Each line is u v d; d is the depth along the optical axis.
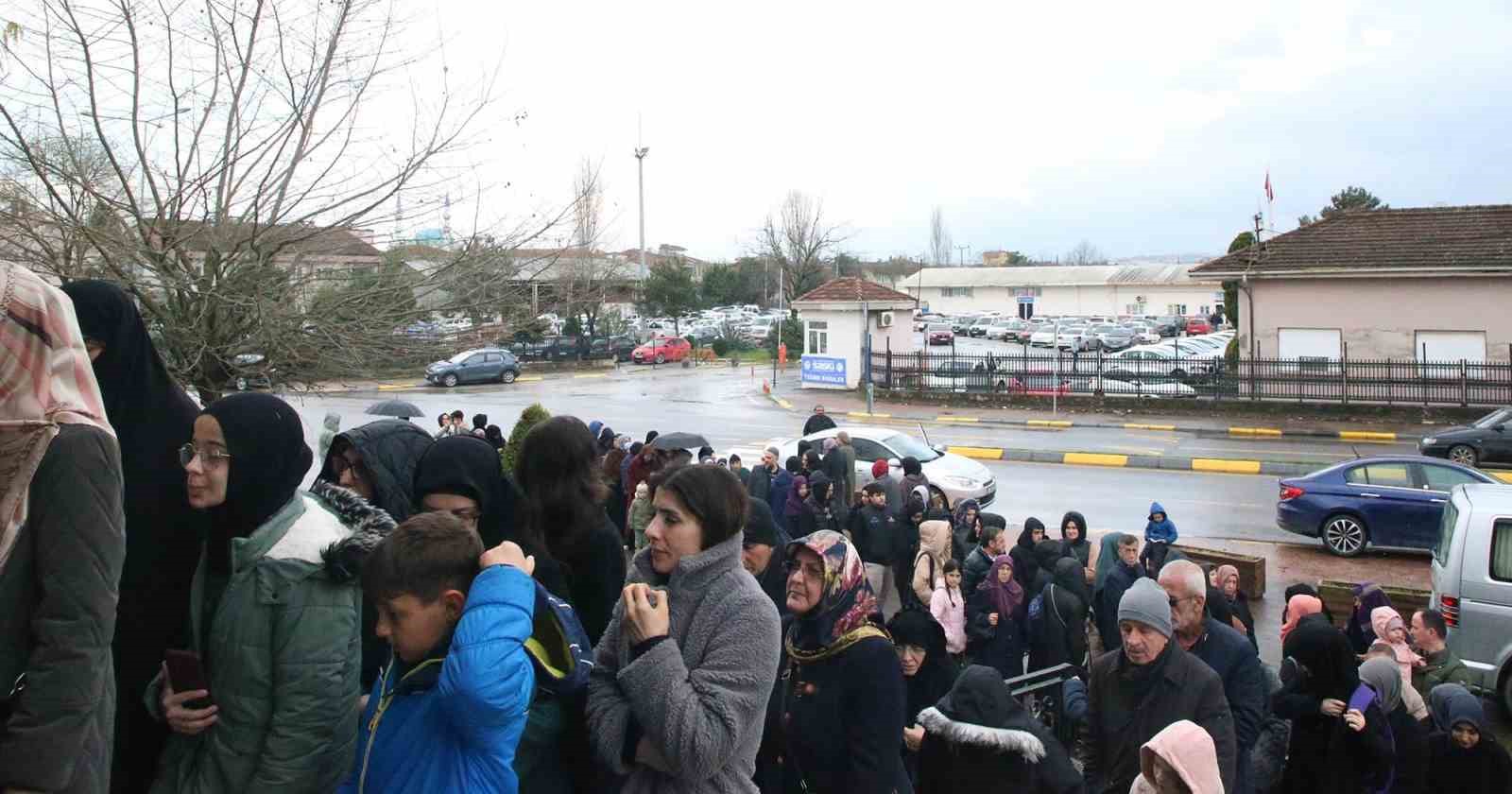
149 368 3.42
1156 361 33.94
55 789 2.35
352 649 2.92
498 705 2.58
